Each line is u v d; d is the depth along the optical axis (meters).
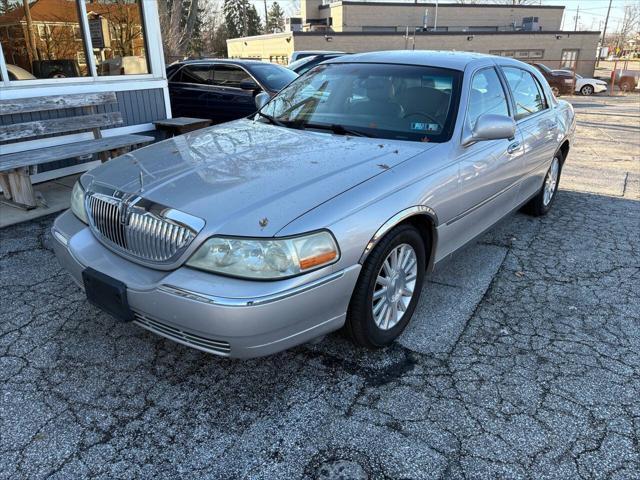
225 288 2.21
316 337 2.52
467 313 3.43
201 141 3.34
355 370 2.82
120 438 2.33
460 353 2.99
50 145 6.11
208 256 2.28
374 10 40.22
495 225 4.11
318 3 45.81
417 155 3.01
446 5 41.62
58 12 6.07
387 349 3.01
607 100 23.78
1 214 5.09
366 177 2.69
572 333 3.22
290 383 2.71
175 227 2.37
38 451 2.25
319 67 4.19
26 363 2.83
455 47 34.72
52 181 6.30
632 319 3.40
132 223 2.53
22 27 5.82
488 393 2.65
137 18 6.85
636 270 4.16
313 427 2.40
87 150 5.41
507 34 35.19
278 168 2.74
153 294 2.35
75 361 2.86
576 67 37.25
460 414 2.50
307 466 2.19
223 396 2.61
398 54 4.02
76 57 6.34
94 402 2.54
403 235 2.80
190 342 2.38
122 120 6.40
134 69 6.97
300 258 2.28
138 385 2.67
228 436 2.35
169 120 7.32
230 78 8.69
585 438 2.37
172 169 2.81
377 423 2.43
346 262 2.45
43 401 2.54
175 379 2.72
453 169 3.14
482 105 3.67
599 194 6.43
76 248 2.78
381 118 3.44
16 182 5.09
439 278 3.95
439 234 3.15
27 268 3.95
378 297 2.80
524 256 4.40
